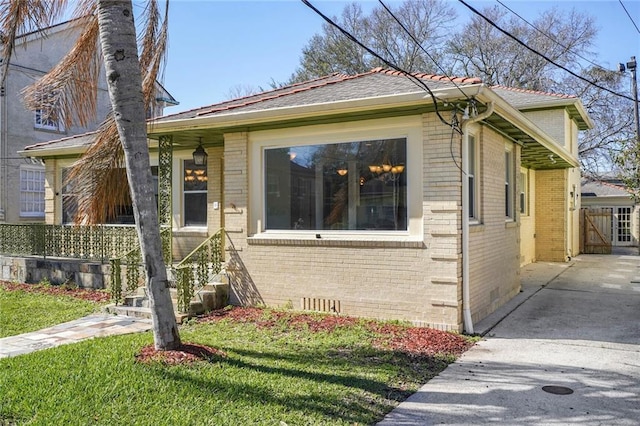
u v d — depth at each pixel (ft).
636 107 66.44
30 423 12.91
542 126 55.26
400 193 24.93
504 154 31.55
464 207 23.70
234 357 18.71
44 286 36.76
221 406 14.12
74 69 21.86
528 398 15.28
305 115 25.16
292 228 28.07
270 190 28.76
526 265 51.62
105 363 17.72
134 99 18.12
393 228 25.13
